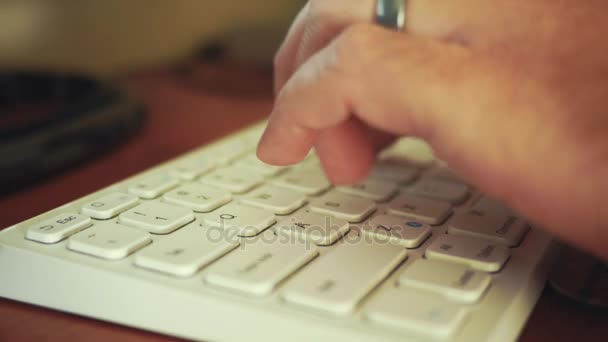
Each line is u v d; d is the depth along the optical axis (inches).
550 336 10.1
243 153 13.7
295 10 24.8
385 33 10.4
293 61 11.8
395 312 9.5
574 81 9.9
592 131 9.6
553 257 11.0
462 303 9.8
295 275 10.2
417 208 11.8
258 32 23.5
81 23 20.8
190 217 11.4
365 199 12.0
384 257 10.5
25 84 18.0
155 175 12.6
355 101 10.4
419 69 10.1
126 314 10.2
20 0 19.0
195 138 15.8
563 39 10.3
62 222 11.1
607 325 10.3
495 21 10.5
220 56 24.1
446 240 10.9
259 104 18.7
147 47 23.1
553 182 9.6
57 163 13.7
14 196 13.1
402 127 10.3
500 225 11.2
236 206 11.7
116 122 14.9
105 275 10.3
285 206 11.6
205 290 10.0
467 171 10.0
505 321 9.7
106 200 11.7
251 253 10.5
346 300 9.7
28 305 10.7
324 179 12.7
